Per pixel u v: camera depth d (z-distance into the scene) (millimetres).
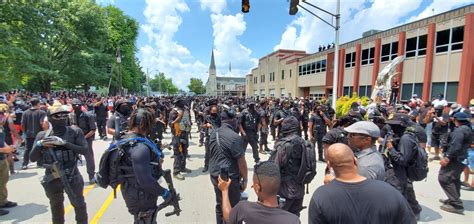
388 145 3676
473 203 5121
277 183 1870
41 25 23453
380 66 23469
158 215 4484
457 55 16688
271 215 1812
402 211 1747
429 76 18531
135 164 2529
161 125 9094
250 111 7812
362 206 1729
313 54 36156
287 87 44250
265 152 9547
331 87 31828
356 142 2729
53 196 3369
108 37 37844
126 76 51438
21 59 21969
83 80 33938
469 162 5691
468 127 4594
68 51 32375
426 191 5781
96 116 12000
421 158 3523
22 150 9180
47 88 30969
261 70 57656
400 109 5816
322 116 8242
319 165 7762
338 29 13500
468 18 15875
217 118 4480
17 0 21328
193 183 6145
